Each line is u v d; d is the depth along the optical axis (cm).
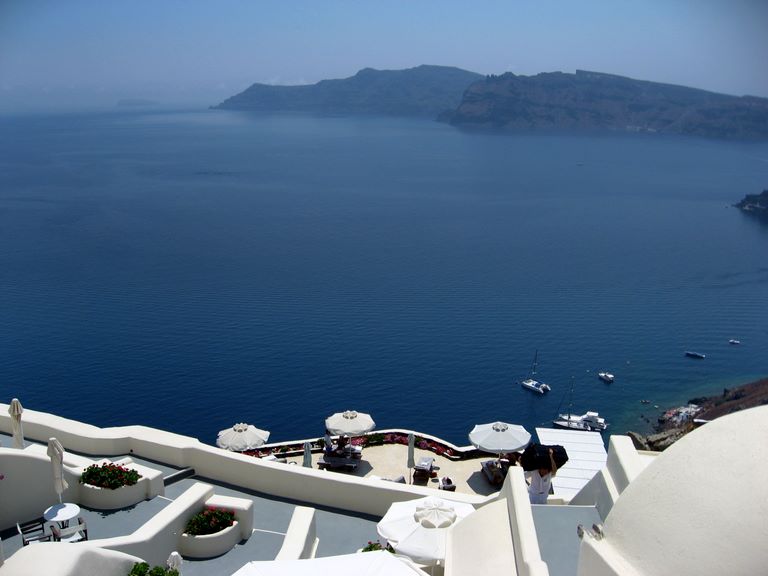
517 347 11450
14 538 1434
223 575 1462
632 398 9819
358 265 16488
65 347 10675
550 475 1466
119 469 1617
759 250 19088
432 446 2891
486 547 1063
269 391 9494
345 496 1752
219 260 16575
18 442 1741
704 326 12719
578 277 15862
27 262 15712
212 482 1844
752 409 812
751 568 690
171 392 9312
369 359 10694
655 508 782
